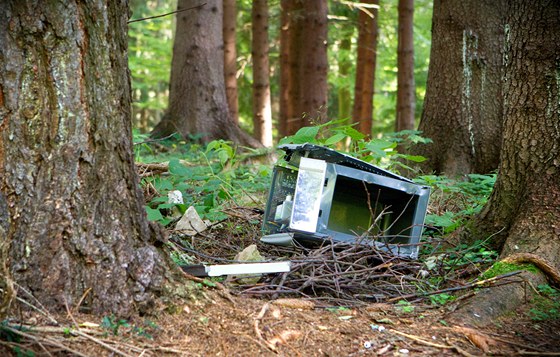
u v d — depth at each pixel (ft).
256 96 47.93
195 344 9.83
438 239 16.30
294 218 13.69
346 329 10.83
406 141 27.04
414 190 14.55
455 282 13.93
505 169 15.79
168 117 40.93
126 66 10.73
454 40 26.08
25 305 9.55
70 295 9.76
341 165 14.26
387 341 10.59
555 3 14.84
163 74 74.74
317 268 13.26
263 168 22.41
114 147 10.34
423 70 69.92
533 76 15.12
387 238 15.01
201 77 40.75
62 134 9.87
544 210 14.67
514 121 15.55
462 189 21.72
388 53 68.13
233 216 17.94
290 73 52.85
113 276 10.03
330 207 13.84
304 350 10.04
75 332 9.26
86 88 10.03
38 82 9.80
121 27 10.59
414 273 14.17
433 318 11.82
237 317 10.59
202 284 11.23
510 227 15.52
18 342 8.88
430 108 26.84
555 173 14.83
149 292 10.25
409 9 44.57
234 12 49.60
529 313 12.26
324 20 43.68
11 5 9.68
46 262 9.71
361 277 13.58
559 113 14.88
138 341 9.54
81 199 9.93
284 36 53.88
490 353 10.46
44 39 9.78
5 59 9.69
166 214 17.15
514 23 15.46
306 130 17.53
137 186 10.77
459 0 25.96
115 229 10.19
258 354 9.73
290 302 11.58
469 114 25.88
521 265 13.64
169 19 84.53
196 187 18.90
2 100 9.70
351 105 75.66
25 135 9.75
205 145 38.70
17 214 9.68
